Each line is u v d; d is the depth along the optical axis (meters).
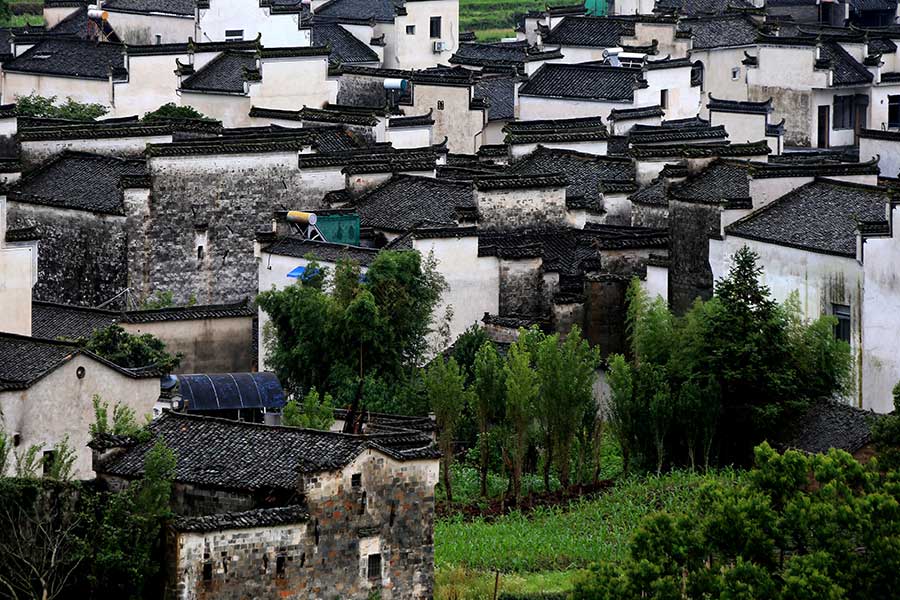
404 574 115.81
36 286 187.12
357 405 144.25
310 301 156.25
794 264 158.00
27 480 114.69
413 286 162.00
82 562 111.69
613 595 113.06
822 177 166.38
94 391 129.62
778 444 147.75
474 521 139.50
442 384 144.38
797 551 115.44
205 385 146.38
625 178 195.12
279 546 111.62
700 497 120.50
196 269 185.88
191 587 109.75
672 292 169.12
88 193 186.88
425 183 188.25
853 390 153.50
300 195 188.88
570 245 179.75
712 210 166.25
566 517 139.75
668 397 147.25
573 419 146.00
